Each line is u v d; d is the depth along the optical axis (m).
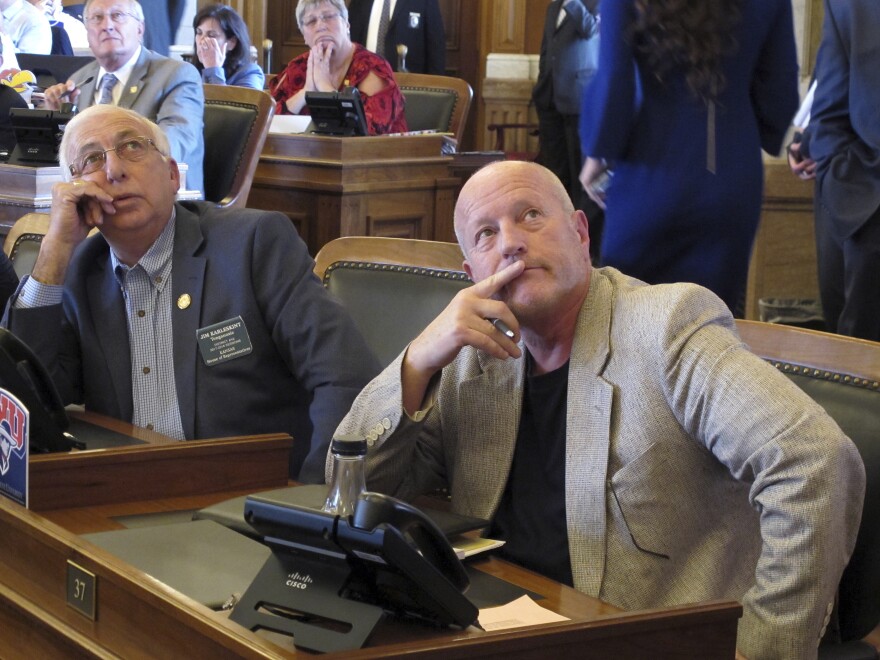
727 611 1.23
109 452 1.79
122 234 2.30
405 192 4.91
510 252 1.72
